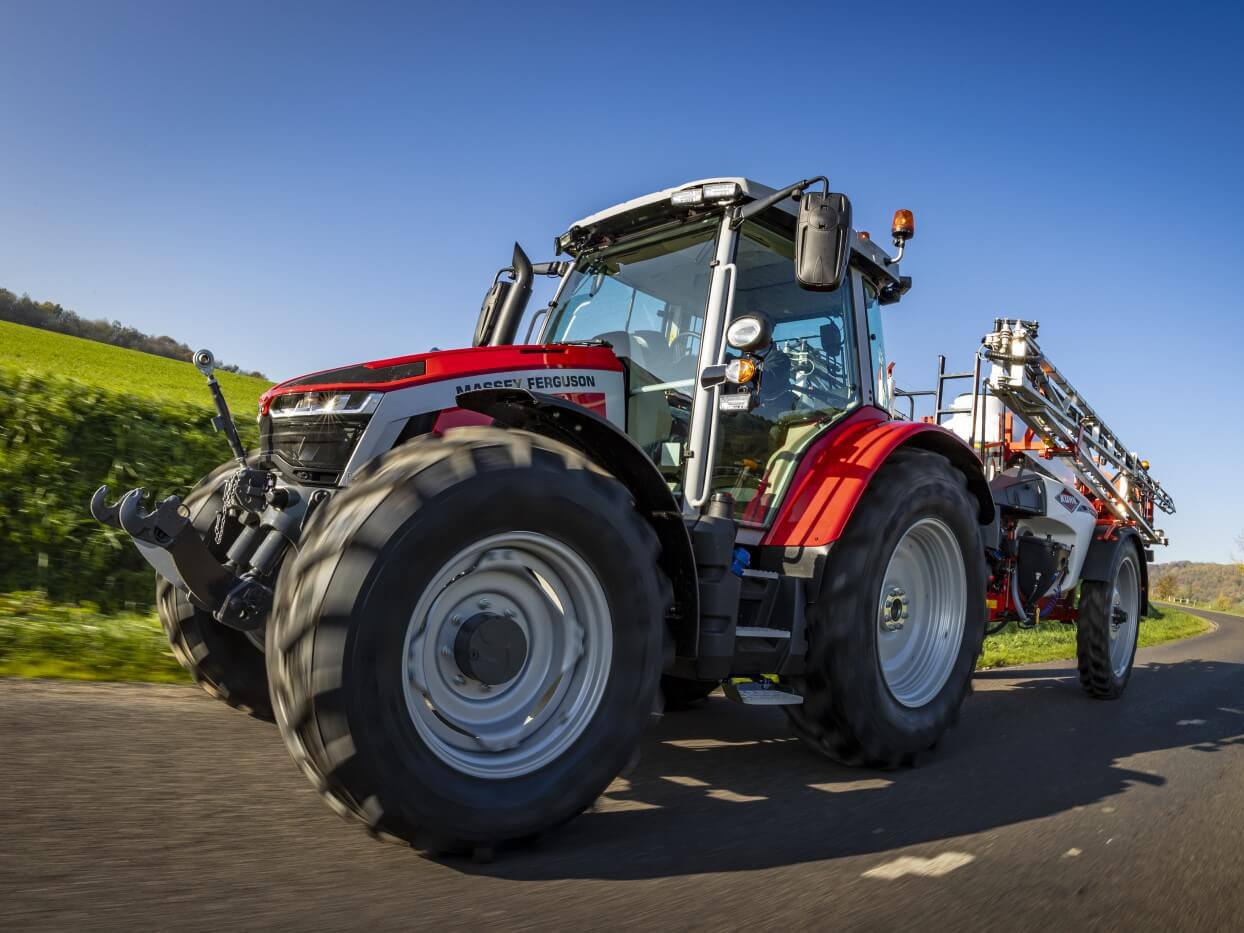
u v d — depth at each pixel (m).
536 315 3.76
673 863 2.14
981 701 5.20
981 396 5.68
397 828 1.95
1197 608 51.59
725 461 3.31
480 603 2.24
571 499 2.25
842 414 3.69
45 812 2.07
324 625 1.90
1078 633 5.55
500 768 2.16
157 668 3.79
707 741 3.69
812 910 1.88
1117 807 2.89
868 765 3.30
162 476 6.92
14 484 6.08
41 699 3.10
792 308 3.58
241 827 2.09
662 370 3.28
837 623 3.17
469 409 2.66
